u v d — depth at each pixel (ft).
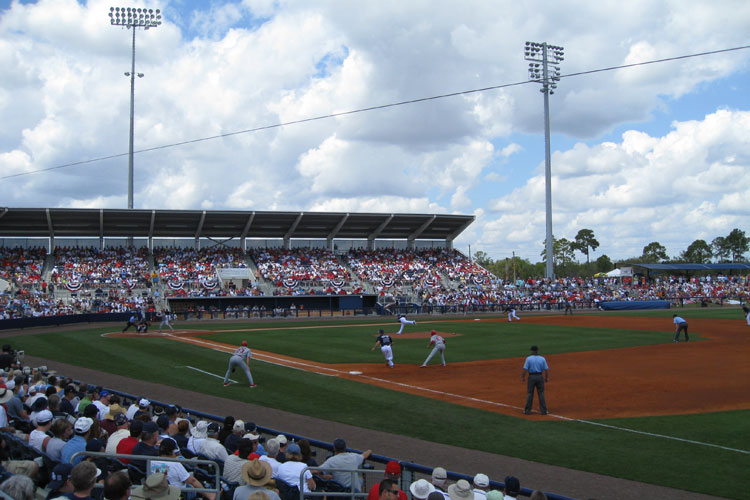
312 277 233.96
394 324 172.86
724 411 58.65
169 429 39.68
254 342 121.49
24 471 25.09
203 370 84.74
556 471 41.11
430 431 51.93
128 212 208.03
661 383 73.56
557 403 63.26
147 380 76.59
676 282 310.04
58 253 216.54
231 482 30.91
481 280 263.08
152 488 23.52
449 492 25.98
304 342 121.70
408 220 253.03
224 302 212.84
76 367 86.84
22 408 43.14
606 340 123.54
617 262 516.32
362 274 245.04
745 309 157.99
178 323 177.68
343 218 239.30
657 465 42.22
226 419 38.86
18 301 178.70
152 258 226.99
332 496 31.68
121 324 171.22
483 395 67.67
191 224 227.81
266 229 245.24
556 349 109.29
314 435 50.34
